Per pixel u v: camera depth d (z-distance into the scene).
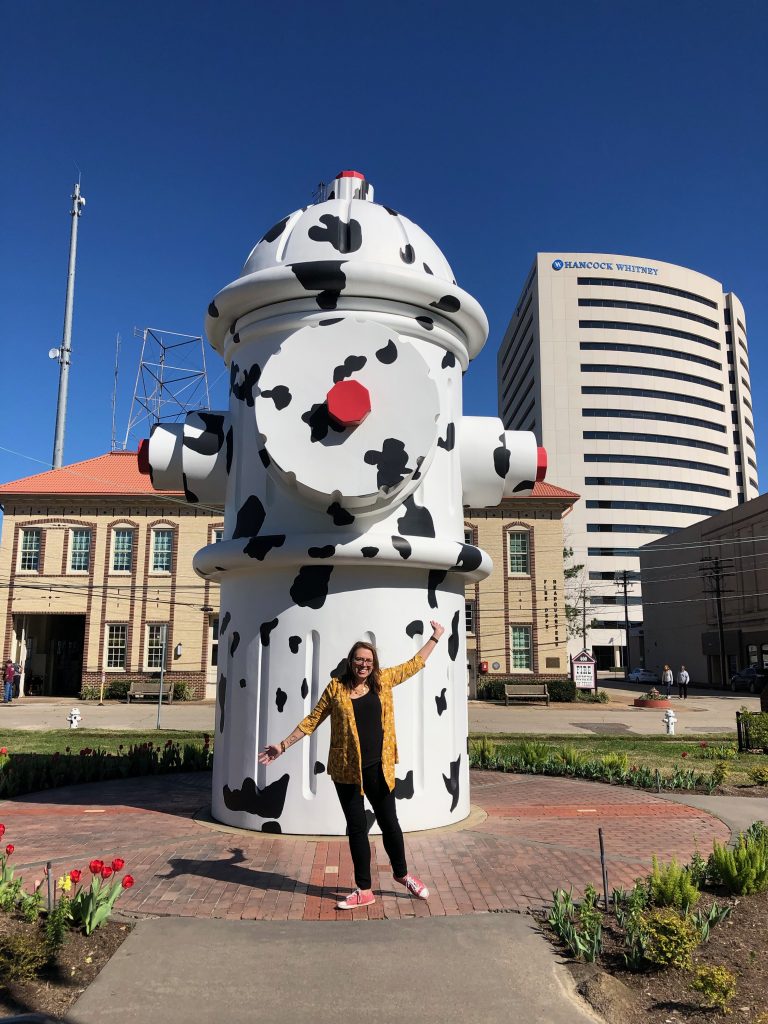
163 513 32.72
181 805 6.98
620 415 88.12
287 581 5.84
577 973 3.48
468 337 6.88
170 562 32.50
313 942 3.71
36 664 34.53
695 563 54.03
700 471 90.44
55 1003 3.13
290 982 3.32
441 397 6.48
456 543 6.21
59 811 6.71
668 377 90.38
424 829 5.82
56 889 4.35
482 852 5.31
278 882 4.57
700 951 3.85
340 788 4.27
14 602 32.09
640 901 4.07
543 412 87.62
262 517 6.07
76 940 3.69
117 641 32.16
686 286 93.44
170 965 3.45
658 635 60.78
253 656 5.93
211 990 3.24
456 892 4.46
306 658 5.74
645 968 3.61
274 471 5.78
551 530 33.34
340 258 6.16
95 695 31.53
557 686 31.80
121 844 5.43
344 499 5.65
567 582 79.00
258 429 5.65
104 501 32.59
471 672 32.69
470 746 10.80
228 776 5.98
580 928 3.85
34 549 32.50
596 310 89.62
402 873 4.31
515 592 32.97
